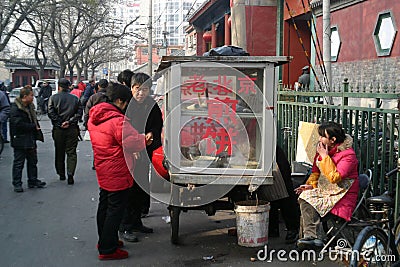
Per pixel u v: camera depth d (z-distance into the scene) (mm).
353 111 6637
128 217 6445
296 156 8188
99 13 35469
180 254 5941
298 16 16141
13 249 6141
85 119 11641
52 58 47844
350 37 12930
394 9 10844
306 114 8062
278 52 17172
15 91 30188
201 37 32438
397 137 5902
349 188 5066
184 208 6195
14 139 9336
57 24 35188
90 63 48875
